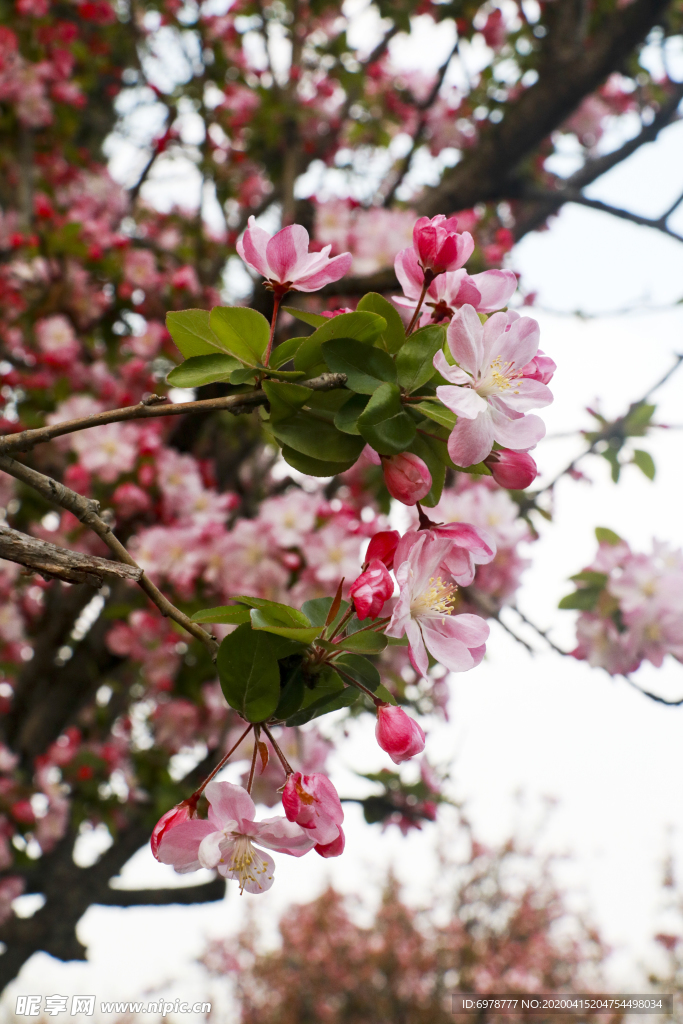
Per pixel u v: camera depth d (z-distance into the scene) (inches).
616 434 113.2
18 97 171.6
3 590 145.6
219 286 188.7
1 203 180.7
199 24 179.5
